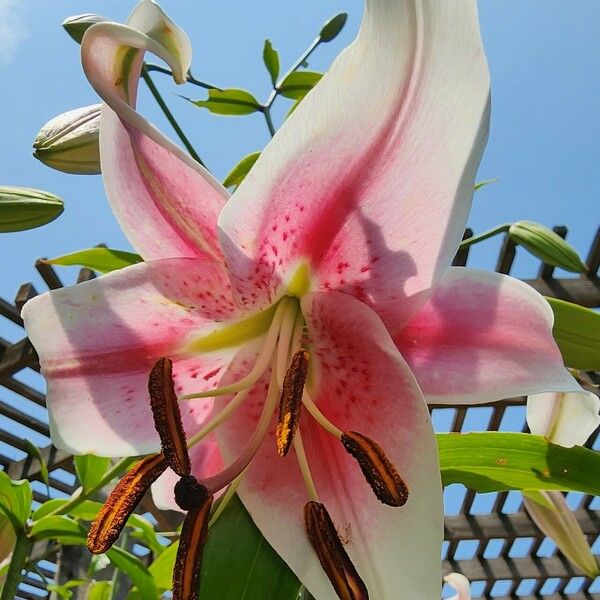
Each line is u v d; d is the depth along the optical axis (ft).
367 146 0.54
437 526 0.56
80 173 0.86
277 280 0.64
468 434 0.79
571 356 0.80
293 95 1.24
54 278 2.25
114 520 0.59
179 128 1.00
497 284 0.61
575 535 0.97
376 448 0.58
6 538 1.03
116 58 0.56
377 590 0.57
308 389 0.66
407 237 0.57
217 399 0.68
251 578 0.66
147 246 0.65
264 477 0.65
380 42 0.49
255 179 0.55
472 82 0.50
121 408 0.65
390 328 0.61
